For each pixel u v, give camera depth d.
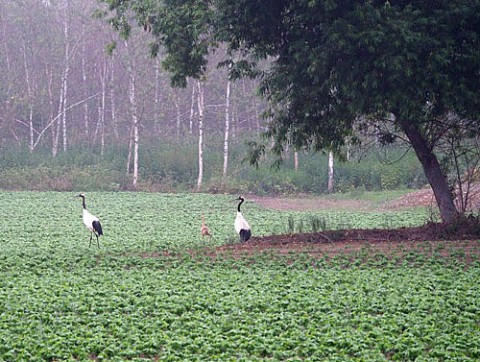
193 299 45.03
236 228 71.25
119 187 157.62
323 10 61.78
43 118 195.50
